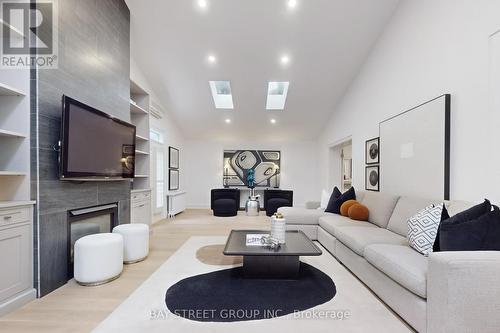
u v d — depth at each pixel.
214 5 3.56
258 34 4.00
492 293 1.41
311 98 5.67
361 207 3.55
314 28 3.88
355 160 4.91
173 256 3.20
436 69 2.78
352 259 2.66
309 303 2.04
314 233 4.02
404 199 2.91
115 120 3.13
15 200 2.08
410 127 3.17
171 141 6.53
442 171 2.63
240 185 7.77
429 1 2.88
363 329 1.69
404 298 1.77
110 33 3.23
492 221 1.67
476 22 2.27
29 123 2.10
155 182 5.58
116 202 3.36
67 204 2.45
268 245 2.59
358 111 4.78
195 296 2.14
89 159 2.62
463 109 2.41
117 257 2.47
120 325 1.71
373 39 4.07
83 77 2.71
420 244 2.01
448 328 1.42
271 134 7.46
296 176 7.82
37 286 2.09
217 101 6.11
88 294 2.16
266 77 5.00
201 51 4.36
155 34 4.04
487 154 2.16
